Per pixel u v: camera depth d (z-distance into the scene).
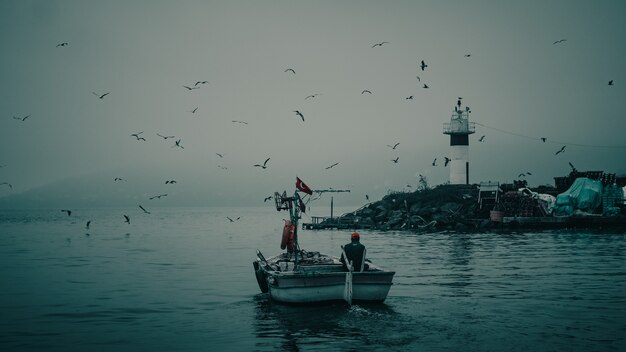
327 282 19.91
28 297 23.75
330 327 17.16
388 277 20.22
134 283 27.67
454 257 38.53
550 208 72.62
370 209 92.06
